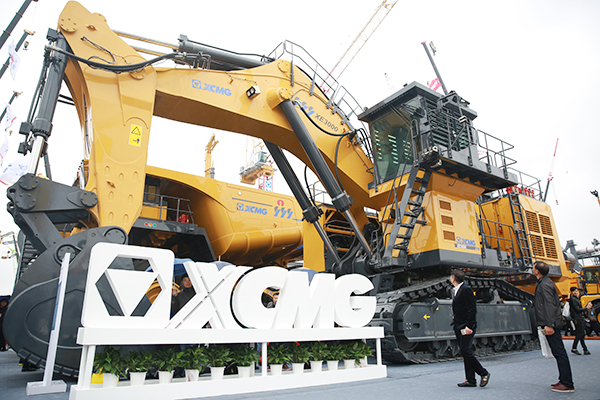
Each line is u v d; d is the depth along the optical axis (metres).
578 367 7.80
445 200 10.74
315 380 6.38
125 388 4.89
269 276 6.38
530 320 12.41
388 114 11.64
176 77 8.97
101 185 7.25
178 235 13.46
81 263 6.30
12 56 11.62
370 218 13.64
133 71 8.15
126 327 5.12
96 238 6.56
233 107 9.54
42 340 5.96
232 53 10.37
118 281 5.21
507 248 13.18
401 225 9.81
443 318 9.75
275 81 10.51
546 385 6.00
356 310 7.57
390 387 5.99
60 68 7.48
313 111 11.06
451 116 11.08
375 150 11.90
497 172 11.30
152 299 11.05
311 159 10.11
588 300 17.48
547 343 5.85
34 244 6.81
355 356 7.00
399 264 9.70
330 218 12.99
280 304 6.47
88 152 8.00
